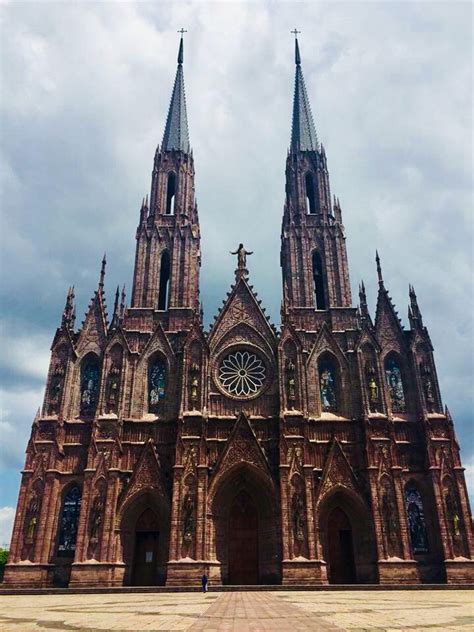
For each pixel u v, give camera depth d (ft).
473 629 51.11
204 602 109.50
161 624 59.82
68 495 197.57
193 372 212.64
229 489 198.18
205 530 183.62
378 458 197.36
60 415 204.54
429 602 102.17
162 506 192.54
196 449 195.72
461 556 182.29
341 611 76.89
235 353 226.17
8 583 177.37
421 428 205.46
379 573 178.60
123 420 206.49
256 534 194.80
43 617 74.08
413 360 217.36
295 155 284.00
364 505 191.11
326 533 191.62
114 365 215.72
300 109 303.89
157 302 239.50
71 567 180.24
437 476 193.36
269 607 87.66
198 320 223.30
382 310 231.91
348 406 212.23
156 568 187.93
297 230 255.91
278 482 192.54
